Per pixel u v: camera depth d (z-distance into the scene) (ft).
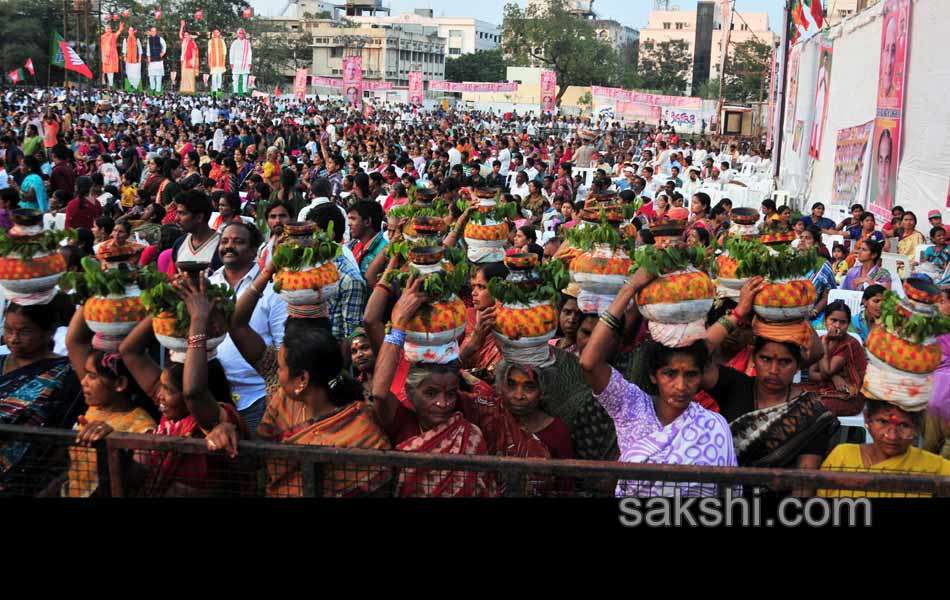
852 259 35.70
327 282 13.37
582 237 14.61
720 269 14.65
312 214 21.31
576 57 292.40
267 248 18.22
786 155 84.69
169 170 42.80
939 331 10.18
